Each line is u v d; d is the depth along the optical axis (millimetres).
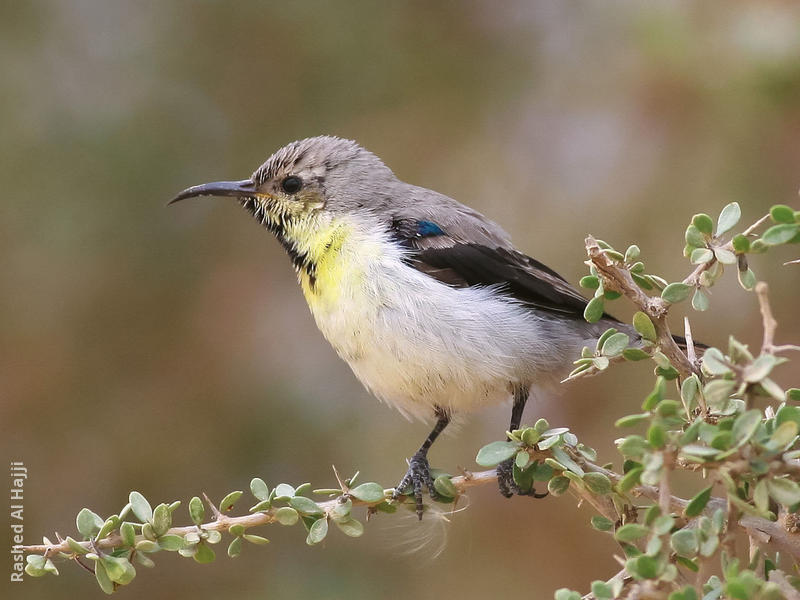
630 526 4875
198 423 12977
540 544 12133
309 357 13227
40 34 13766
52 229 13164
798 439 5594
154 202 13461
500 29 14062
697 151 12445
